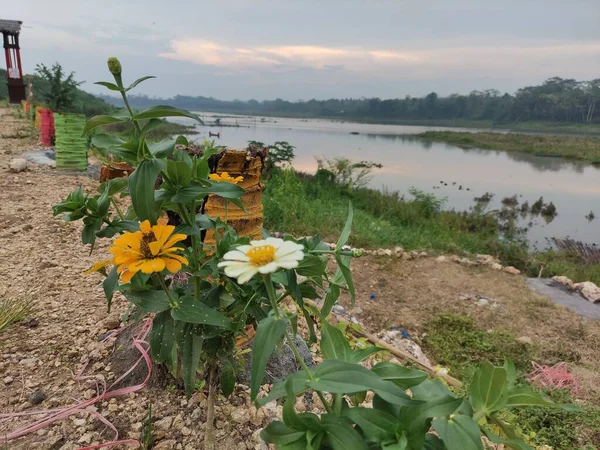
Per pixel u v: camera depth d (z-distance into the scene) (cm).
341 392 94
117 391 207
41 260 381
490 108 14212
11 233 443
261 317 155
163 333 140
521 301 542
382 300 517
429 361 397
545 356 420
